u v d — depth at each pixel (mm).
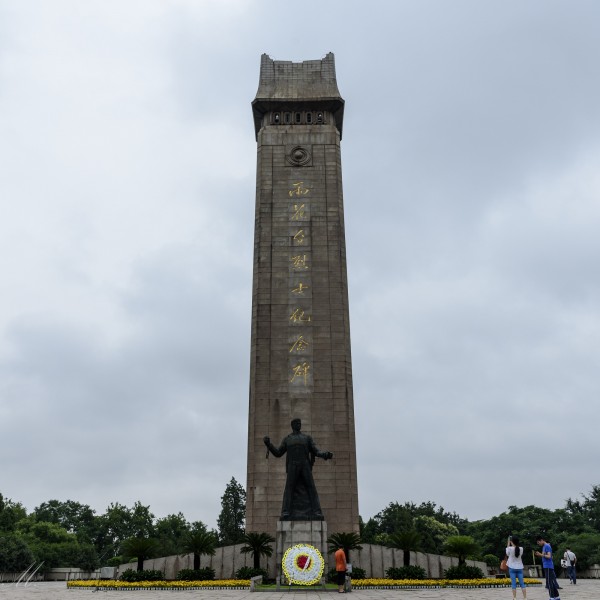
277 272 59125
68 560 89500
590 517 101812
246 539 44031
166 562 47094
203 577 42969
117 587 40156
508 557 25906
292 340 57000
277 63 67750
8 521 88625
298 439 37000
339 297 58312
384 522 113125
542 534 92625
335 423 54531
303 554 34125
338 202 61375
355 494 52688
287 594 31438
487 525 103625
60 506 130250
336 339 57031
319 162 62750
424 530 105000
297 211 61000
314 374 55969
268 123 64875
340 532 51094
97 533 119812
